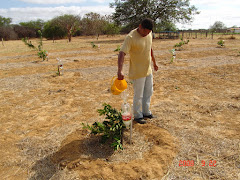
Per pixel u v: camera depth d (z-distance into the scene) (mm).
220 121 3682
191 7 26312
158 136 3223
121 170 2521
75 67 9547
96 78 7406
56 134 3490
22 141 3334
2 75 8336
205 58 10539
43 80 7301
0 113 4535
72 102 5043
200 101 4680
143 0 26188
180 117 3912
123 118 2906
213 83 6121
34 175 2580
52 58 12500
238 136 3145
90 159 2764
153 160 2680
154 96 5227
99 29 40125
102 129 3094
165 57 11336
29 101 5238
